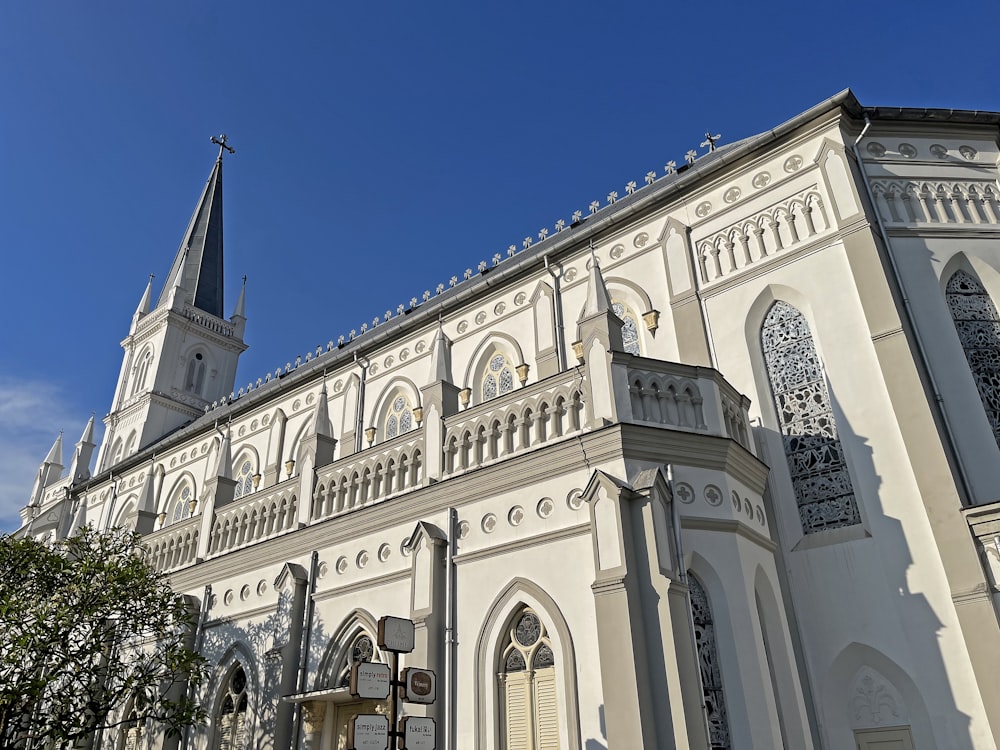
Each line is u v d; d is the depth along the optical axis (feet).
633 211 67.46
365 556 54.44
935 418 47.42
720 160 62.64
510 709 41.98
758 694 38.91
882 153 59.11
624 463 41.91
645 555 38.83
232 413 102.58
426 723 35.32
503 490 47.29
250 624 60.44
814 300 55.01
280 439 93.56
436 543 48.34
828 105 57.77
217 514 70.54
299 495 62.54
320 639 54.54
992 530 42.93
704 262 62.28
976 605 41.96
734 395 51.16
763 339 57.52
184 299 156.04
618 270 67.46
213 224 178.29
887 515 47.11
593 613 40.06
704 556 41.50
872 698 44.70
